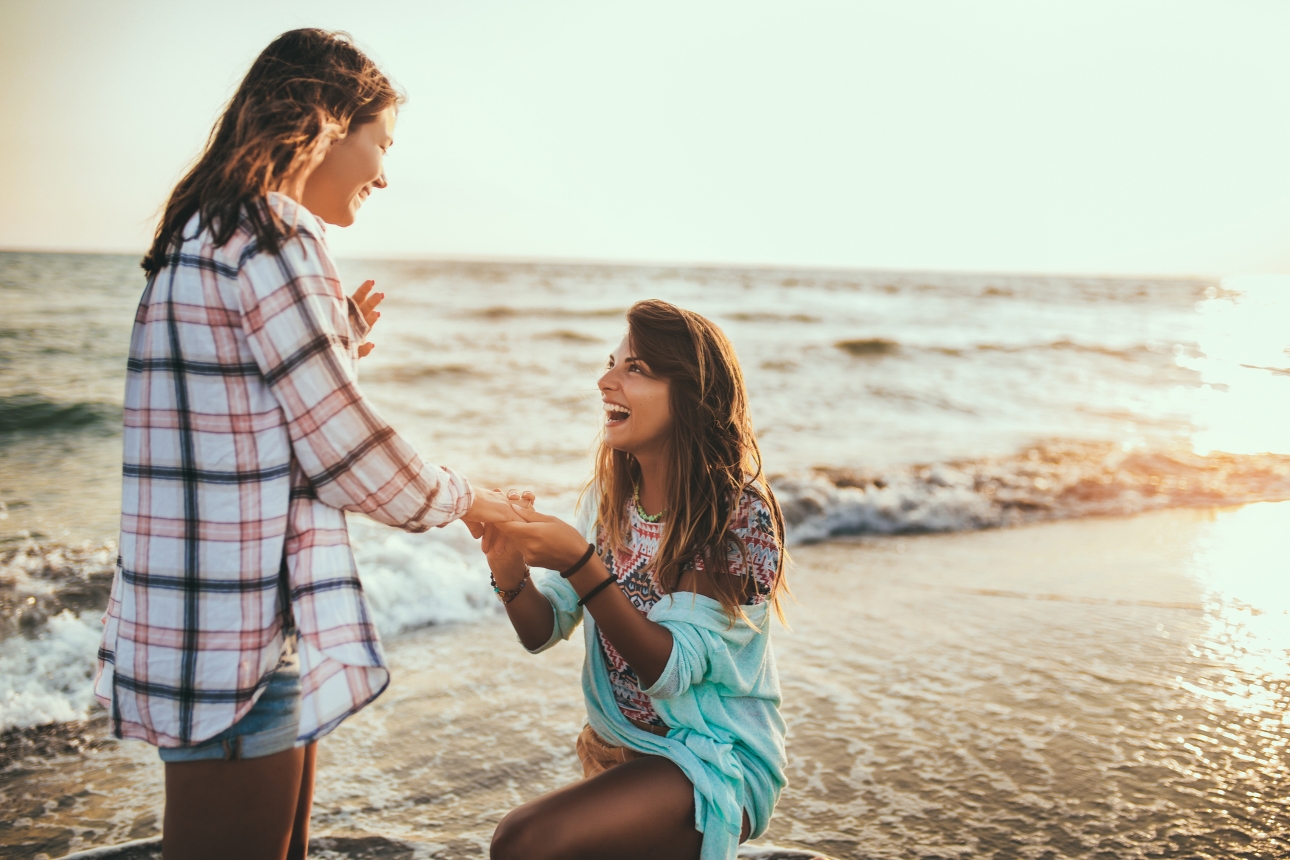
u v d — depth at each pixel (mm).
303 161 1467
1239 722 3381
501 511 1587
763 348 21094
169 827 1438
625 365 1851
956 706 3496
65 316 15180
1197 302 53375
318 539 1397
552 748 3205
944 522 7055
